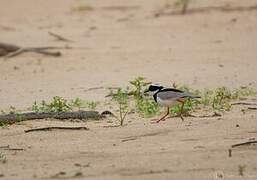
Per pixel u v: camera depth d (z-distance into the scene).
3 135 13.82
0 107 16.84
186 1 32.06
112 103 16.89
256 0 32.97
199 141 12.91
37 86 19.66
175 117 14.86
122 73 21.09
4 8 37.44
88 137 13.44
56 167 11.63
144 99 16.73
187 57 23.36
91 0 38.31
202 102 16.16
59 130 13.95
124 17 32.62
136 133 13.57
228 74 20.34
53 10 36.25
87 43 26.84
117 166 11.55
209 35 27.36
